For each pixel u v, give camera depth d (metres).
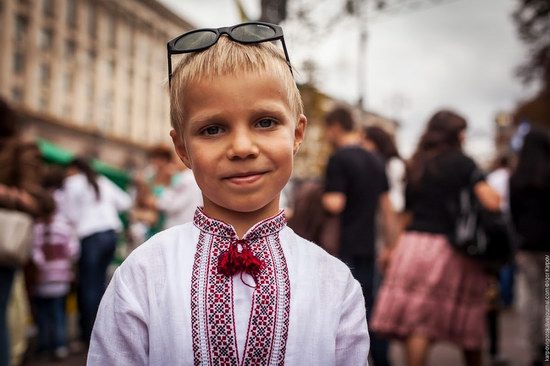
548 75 5.13
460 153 3.31
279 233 1.19
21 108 28.73
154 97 41.19
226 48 1.11
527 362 4.48
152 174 5.75
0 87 29.95
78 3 34.56
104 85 37.03
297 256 1.18
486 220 3.16
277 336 1.10
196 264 1.14
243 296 1.11
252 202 1.09
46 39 32.72
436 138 3.36
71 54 34.44
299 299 1.13
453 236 3.23
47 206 4.40
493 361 4.45
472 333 3.22
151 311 1.12
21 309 3.76
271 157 1.09
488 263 3.20
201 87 1.09
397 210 4.30
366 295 3.63
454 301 3.21
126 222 6.86
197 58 1.12
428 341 3.20
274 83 1.10
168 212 3.97
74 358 4.74
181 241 1.18
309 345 1.11
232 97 1.07
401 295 3.28
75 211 4.88
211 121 1.09
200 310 1.10
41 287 4.60
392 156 4.37
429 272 3.25
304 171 7.92
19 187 3.07
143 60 40.03
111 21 37.34
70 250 4.82
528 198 3.66
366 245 3.59
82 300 4.90
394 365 4.50
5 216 2.83
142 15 39.19
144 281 1.15
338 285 1.19
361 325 1.20
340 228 3.63
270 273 1.13
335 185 3.54
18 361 3.79
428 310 3.21
